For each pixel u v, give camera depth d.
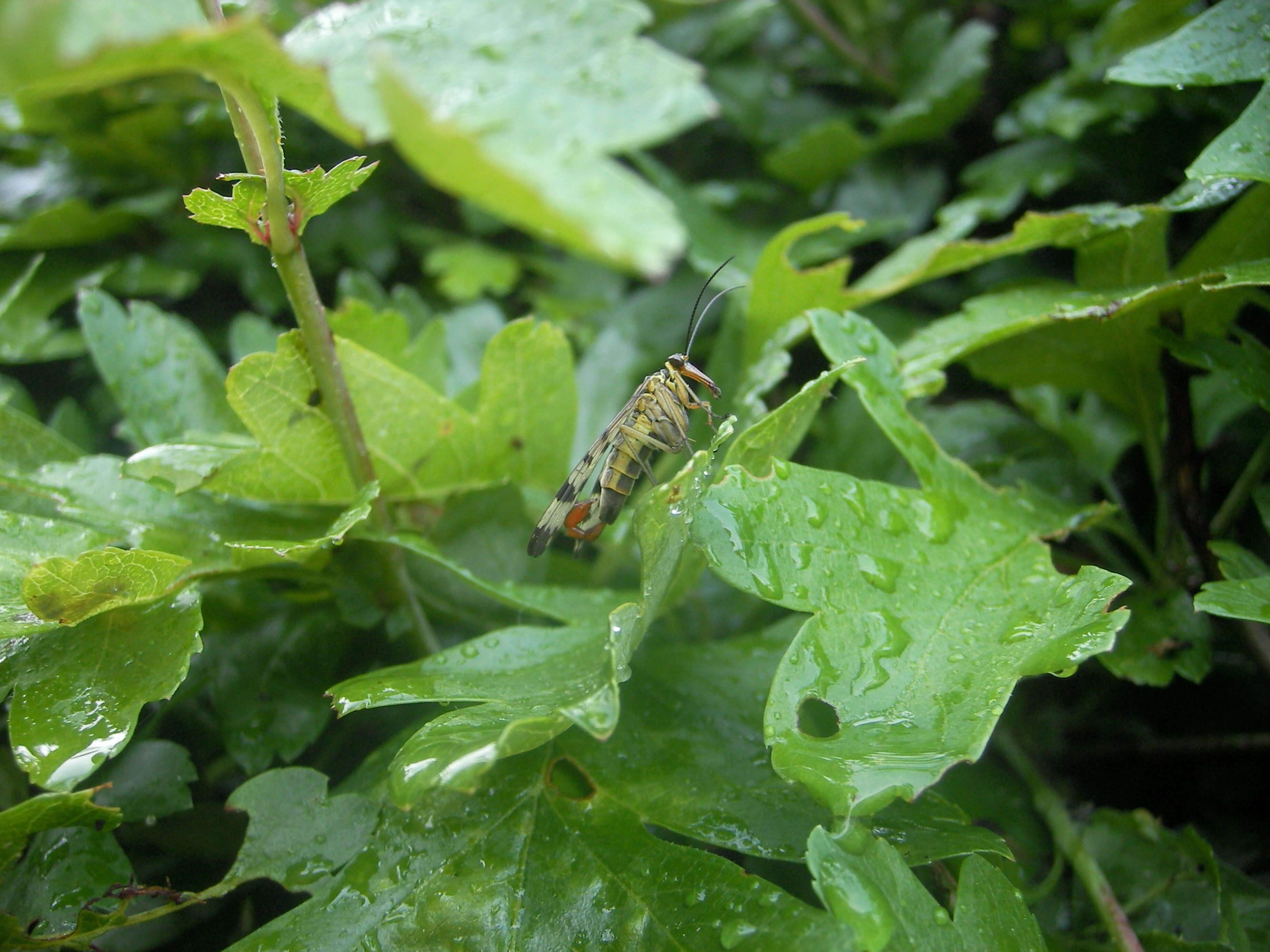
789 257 0.08
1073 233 0.06
